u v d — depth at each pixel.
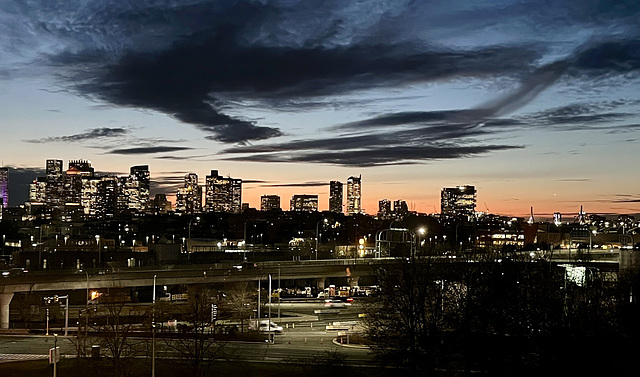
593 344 74.44
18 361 80.69
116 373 70.62
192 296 145.38
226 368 77.88
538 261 118.00
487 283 83.94
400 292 85.56
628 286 95.38
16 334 104.25
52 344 93.38
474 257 122.75
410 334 75.25
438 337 77.25
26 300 141.38
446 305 81.62
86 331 91.12
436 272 101.19
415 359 75.75
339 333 105.00
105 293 144.12
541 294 82.31
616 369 71.19
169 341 92.44
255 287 172.12
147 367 77.25
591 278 110.94
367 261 175.25
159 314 120.69
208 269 148.62
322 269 167.12
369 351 90.44
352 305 149.12
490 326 79.44
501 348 77.00
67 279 126.12
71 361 80.19
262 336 103.38
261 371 76.56
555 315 77.56
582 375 71.94
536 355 84.06
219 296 155.88
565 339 75.00
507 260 94.38
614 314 81.88
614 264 169.75
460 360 79.12
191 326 105.50
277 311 140.50
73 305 141.38
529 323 79.44
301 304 153.00
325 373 75.94
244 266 161.88
